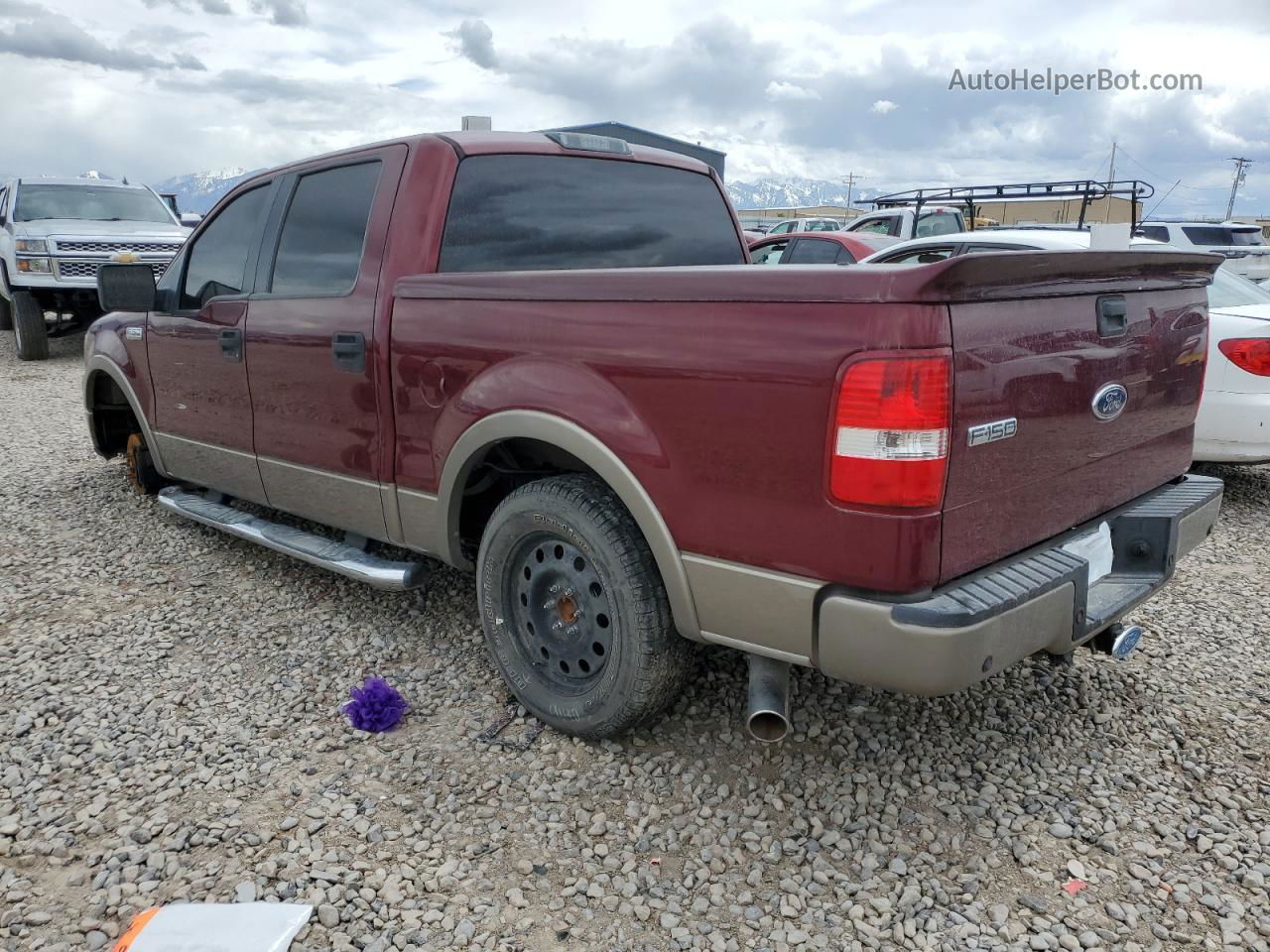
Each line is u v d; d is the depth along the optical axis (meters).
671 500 2.37
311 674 3.34
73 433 7.39
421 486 3.10
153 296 4.21
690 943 2.12
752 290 2.15
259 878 2.29
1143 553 2.73
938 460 1.98
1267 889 2.28
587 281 2.49
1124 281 2.54
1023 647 2.20
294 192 3.69
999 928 2.16
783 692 2.39
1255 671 3.38
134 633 3.69
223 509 4.32
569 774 2.71
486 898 2.24
